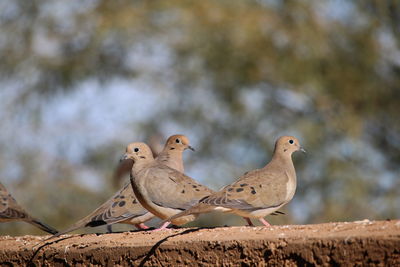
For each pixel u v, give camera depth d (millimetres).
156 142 16062
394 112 19594
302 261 6176
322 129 18938
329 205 18844
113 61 20469
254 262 6422
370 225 6316
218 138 20141
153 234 7484
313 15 19312
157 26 19406
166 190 9227
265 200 8594
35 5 20812
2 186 9773
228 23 18641
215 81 19500
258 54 18766
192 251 6777
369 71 19500
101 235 7914
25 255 8078
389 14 19156
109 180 19016
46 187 18875
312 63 18781
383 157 20375
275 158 9281
